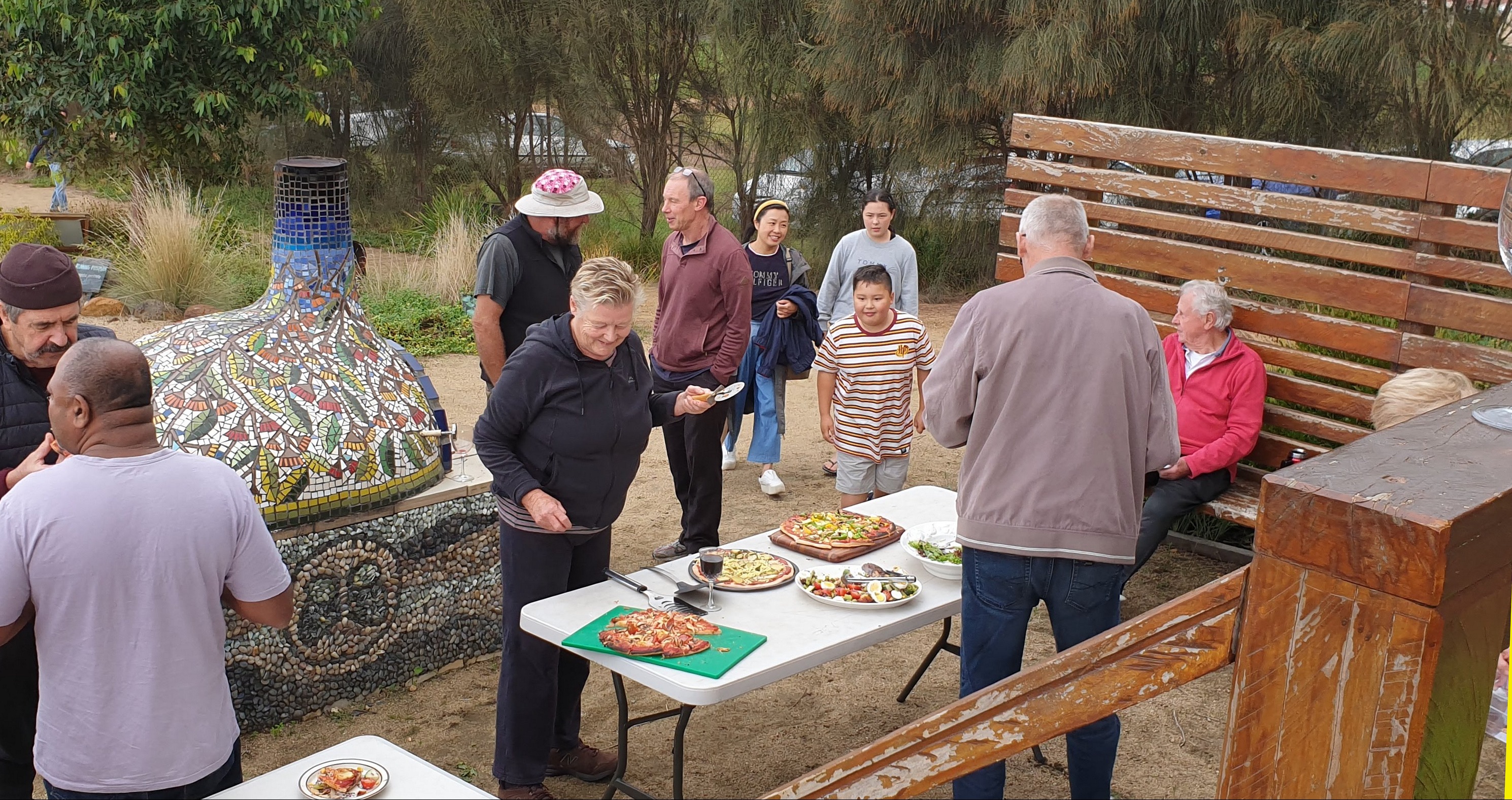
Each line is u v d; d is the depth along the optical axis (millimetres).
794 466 7168
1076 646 1456
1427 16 8758
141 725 2346
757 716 4211
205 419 3771
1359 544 1146
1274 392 5051
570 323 3213
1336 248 4758
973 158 12094
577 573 3551
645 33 14109
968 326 3000
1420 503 1128
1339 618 1180
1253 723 1277
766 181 14453
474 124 15438
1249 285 5008
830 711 4250
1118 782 3719
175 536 2342
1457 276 4449
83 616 2285
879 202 6273
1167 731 4062
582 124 15156
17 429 2992
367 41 16062
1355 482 1197
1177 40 10133
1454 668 1166
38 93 12203
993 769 2918
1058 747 3953
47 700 2342
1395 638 1136
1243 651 1281
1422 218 4508
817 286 13445
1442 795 1224
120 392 2312
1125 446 2869
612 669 2945
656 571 3574
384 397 4180
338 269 4230
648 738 4043
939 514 4238
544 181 4461
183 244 10594
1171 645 1388
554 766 3750
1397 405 3664
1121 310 2891
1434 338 4598
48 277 2867
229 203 15211
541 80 15273
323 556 3988
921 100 11070
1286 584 1223
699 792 3682
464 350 9852
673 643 2949
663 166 15156
